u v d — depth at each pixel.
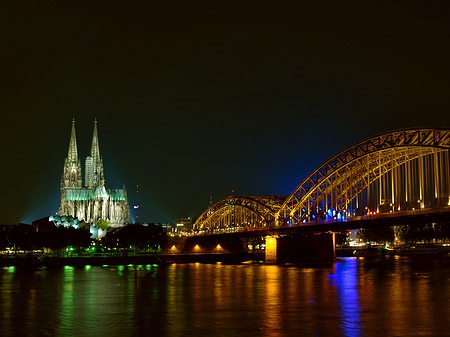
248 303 121.75
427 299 123.38
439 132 160.50
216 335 90.75
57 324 101.06
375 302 119.94
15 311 115.12
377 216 178.00
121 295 139.00
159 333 92.81
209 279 179.62
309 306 116.12
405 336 88.62
